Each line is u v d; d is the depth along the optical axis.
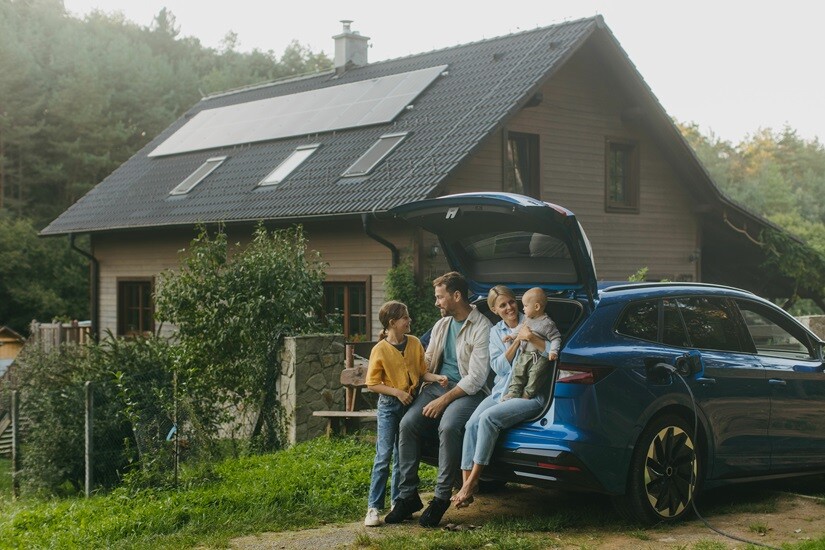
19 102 45.94
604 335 6.65
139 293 22.75
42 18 55.97
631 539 6.29
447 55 21.55
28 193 46.16
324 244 18.02
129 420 10.43
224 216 18.59
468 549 6.12
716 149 68.31
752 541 6.20
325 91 22.95
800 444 7.69
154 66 56.09
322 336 11.11
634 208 20.31
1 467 16.50
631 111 19.89
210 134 24.25
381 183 16.55
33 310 39.31
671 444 6.75
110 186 24.58
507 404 6.56
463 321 7.06
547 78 17.59
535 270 7.30
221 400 11.10
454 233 7.71
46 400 11.38
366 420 11.23
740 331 7.54
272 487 8.07
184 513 7.54
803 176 66.81
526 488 8.12
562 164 19.00
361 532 6.68
